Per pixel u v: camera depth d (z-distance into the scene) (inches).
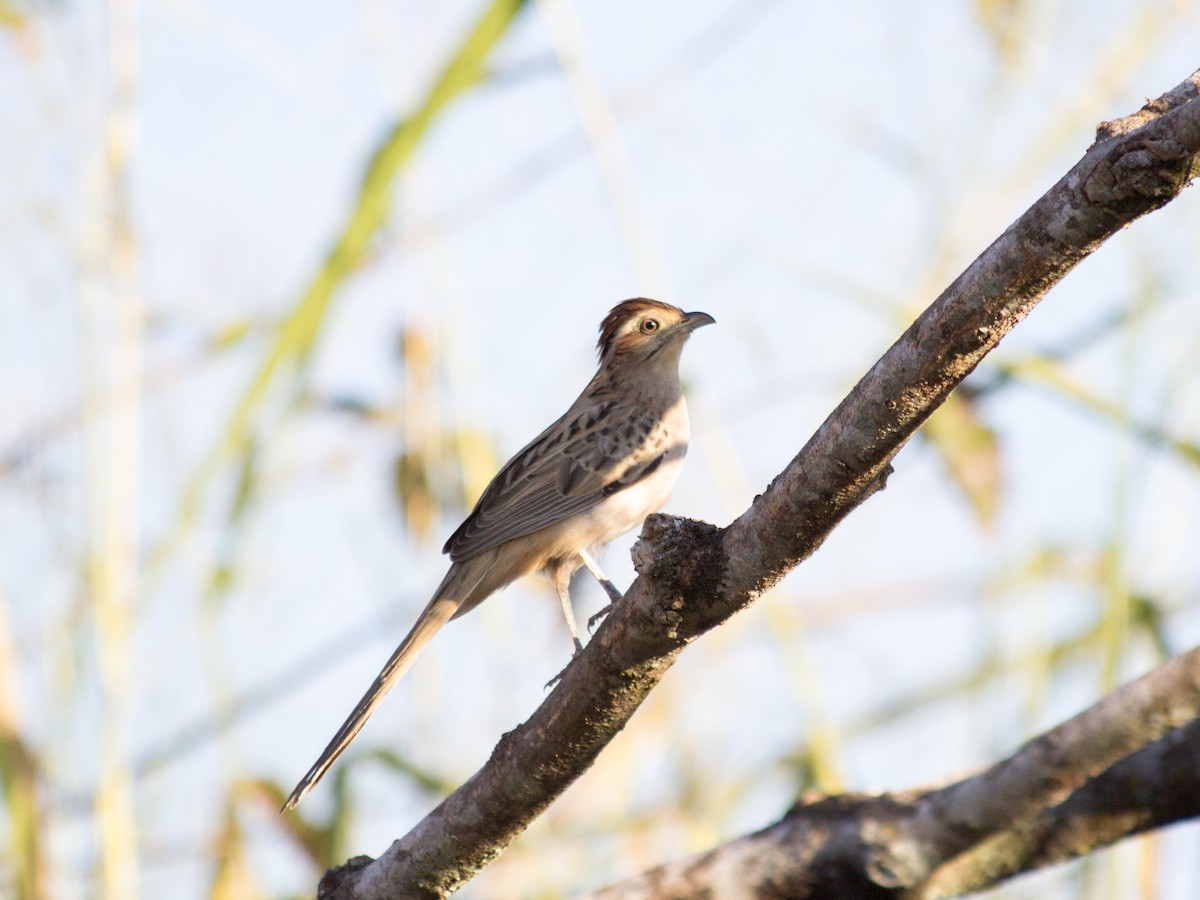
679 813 512.1
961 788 382.9
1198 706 350.9
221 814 488.1
